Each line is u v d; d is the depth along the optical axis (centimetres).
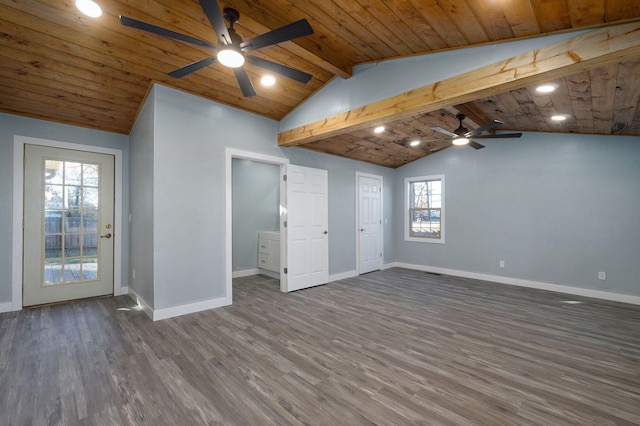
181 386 207
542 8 190
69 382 211
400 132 494
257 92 375
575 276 456
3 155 355
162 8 238
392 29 253
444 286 499
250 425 169
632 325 323
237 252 570
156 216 329
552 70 216
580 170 455
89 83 322
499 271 531
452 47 264
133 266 416
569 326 320
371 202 629
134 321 326
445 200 604
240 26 258
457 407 185
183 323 322
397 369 231
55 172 392
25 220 371
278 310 369
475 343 277
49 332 296
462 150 582
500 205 532
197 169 361
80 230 410
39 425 169
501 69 239
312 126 393
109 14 239
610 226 430
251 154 416
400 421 173
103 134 428
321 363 240
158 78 325
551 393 200
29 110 357
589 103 317
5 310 354
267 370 229
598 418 175
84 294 411
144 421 172
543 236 486
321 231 506
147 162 348
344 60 326
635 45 184
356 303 401
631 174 417
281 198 469
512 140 520
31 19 240
